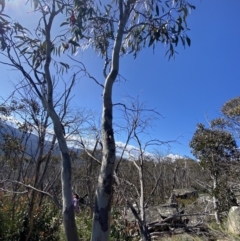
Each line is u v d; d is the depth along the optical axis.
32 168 8.08
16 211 5.81
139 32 3.60
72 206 2.40
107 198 2.40
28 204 6.05
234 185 9.34
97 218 2.37
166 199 13.34
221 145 10.46
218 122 12.52
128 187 4.86
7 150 8.71
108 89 2.69
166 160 12.97
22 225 5.56
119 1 2.93
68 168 2.48
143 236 3.83
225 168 9.74
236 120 12.55
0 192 6.20
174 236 7.22
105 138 2.55
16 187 6.44
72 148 6.43
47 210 6.19
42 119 6.75
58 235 6.20
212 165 10.01
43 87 2.88
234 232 8.40
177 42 3.45
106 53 3.29
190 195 14.38
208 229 8.27
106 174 2.45
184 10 3.35
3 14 2.89
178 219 7.63
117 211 6.15
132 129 4.97
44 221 5.91
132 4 3.07
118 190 4.46
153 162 8.10
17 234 5.43
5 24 2.96
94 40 3.63
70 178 2.47
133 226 6.15
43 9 2.96
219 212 8.90
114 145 2.55
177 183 17.70
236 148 10.52
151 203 10.15
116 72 2.75
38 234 5.72
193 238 7.16
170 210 8.61
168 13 3.36
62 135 2.57
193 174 16.78
